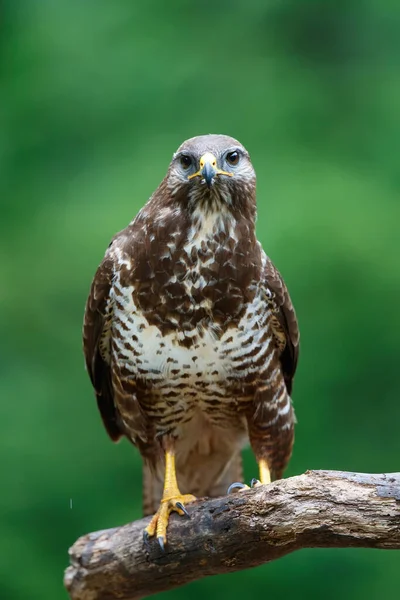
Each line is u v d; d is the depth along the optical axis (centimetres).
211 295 883
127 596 878
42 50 1543
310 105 1486
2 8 1583
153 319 890
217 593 1274
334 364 1327
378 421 1337
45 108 1516
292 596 1265
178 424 931
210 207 878
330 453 1325
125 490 1332
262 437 938
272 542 773
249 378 912
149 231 888
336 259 1318
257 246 909
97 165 1469
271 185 1388
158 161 1430
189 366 898
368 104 1504
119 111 1502
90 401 1364
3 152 1509
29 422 1351
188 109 1488
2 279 1413
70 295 1388
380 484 732
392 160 1455
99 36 1539
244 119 1477
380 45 1553
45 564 1295
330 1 1553
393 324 1325
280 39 1545
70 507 1268
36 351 1390
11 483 1321
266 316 913
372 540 732
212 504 816
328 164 1423
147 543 844
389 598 1249
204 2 1550
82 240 1383
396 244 1347
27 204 1471
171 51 1520
